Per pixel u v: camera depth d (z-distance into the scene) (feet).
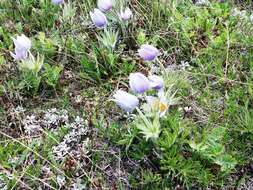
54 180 1.52
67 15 1.99
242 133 1.56
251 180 1.51
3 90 1.76
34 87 1.78
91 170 1.55
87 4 2.08
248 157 1.54
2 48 1.89
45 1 2.08
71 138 1.62
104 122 1.66
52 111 1.71
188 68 1.82
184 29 1.90
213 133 1.53
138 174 1.53
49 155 1.57
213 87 1.75
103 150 1.59
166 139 1.50
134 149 1.56
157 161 1.53
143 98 1.68
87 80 1.81
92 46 1.88
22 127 1.69
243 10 2.05
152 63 1.84
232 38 1.86
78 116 1.67
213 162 1.50
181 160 1.49
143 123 1.51
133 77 1.45
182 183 1.49
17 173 1.54
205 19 1.94
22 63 1.76
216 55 1.84
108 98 1.74
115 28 1.96
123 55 1.86
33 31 2.02
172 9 1.99
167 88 1.68
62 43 1.90
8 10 2.07
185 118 1.64
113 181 1.53
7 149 1.60
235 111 1.63
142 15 2.01
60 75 1.83
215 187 1.49
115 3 1.93
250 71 1.76
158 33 1.94
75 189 1.50
